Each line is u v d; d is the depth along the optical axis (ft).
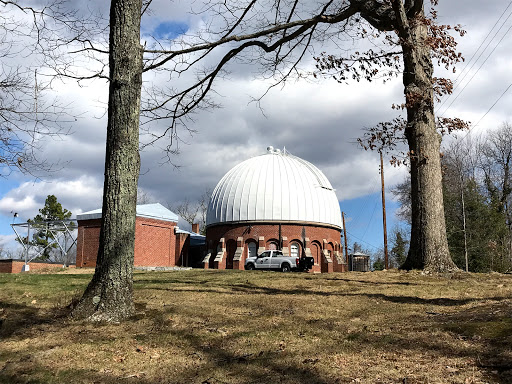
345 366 15.14
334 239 163.53
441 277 41.57
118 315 23.47
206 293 32.35
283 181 158.20
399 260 185.16
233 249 155.94
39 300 30.76
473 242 130.72
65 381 14.51
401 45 45.75
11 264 129.70
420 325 20.58
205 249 165.37
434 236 44.60
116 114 25.40
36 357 16.89
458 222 137.08
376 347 17.21
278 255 128.88
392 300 29.14
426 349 16.52
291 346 17.85
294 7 45.57
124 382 14.38
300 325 21.50
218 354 17.17
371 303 28.07
